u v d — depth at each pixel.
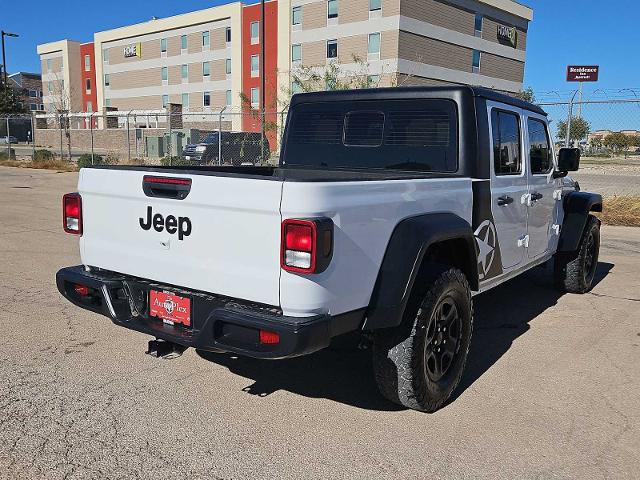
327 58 45.12
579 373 4.28
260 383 4.00
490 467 3.01
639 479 2.93
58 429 3.29
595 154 36.41
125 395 3.75
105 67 68.50
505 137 4.60
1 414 3.45
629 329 5.31
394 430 3.38
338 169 4.80
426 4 42.88
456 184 3.85
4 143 54.59
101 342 4.68
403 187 3.32
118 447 3.12
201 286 3.15
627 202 13.38
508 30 51.00
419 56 40.16
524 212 4.94
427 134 4.32
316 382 4.04
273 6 48.59
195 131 31.22
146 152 29.08
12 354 4.38
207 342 3.01
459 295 3.66
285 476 2.90
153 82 62.66
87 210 3.71
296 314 2.86
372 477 2.90
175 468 2.94
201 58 57.03
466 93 4.15
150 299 3.44
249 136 24.41
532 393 3.92
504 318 5.62
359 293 3.09
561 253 6.39
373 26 42.09
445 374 3.71
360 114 4.70
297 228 2.75
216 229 3.05
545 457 3.12
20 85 96.56
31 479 2.81
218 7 54.12
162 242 3.30
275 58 48.91
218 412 3.55
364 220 3.04
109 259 3.62
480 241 4.19
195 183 3.09
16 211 11.95
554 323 5.47
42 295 5.93
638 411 3.68
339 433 3.33
